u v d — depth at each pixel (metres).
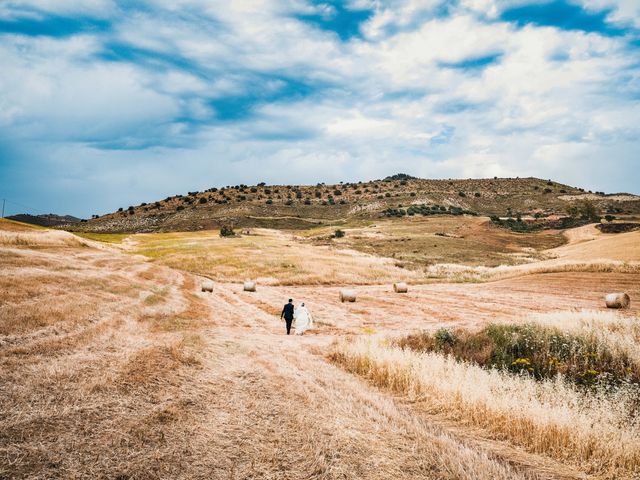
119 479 3.83
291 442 5.03
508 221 119.19
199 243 67.75
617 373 9.73
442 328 13.34
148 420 5.23
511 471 4.61
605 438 5.26
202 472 4.14
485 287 35.34
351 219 151.88
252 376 7.98
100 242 67.00
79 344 8.67
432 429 5.90
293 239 102.56
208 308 20.91
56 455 4.08
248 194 192.25
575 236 94.94
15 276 16.45
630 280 32.78
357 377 9.04
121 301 16.53
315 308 24.19
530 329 12.68
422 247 82.00
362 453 4.84
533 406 6.28
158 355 8.50
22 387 5.70
